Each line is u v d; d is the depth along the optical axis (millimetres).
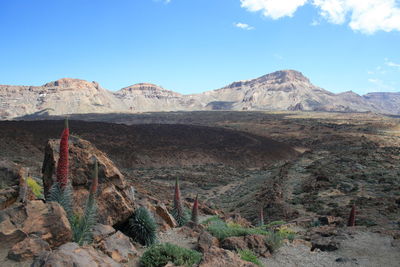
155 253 7781
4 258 5840
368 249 10555
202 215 19109
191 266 7023
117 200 9492
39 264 5539
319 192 30766
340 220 18375
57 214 6832
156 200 15883
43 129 63250
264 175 53594
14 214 6707
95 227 8289
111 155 63688
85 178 9469
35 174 19938
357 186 31844
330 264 9203
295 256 9742
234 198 38125
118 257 7566
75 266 5496
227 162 74625
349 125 151875
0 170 8758
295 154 93938
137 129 84312
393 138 104688
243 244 9633
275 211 25297
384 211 20625
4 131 53719
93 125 77375
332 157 55219
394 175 36688
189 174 56438
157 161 67000
